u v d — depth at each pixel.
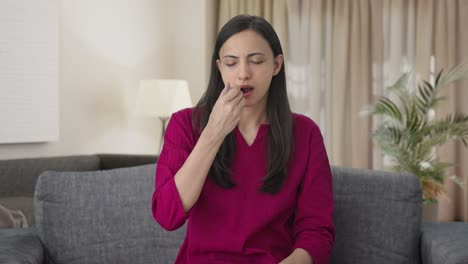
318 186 1.58
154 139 4.91
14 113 3.60
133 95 4.67
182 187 1.42
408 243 1.79
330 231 1.56
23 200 2.77
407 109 3.56
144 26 4.77
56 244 1.85
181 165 1.51
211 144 1.42
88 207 1.89
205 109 1.58
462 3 4.70
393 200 1.82
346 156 4.95
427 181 3.29
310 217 1.55
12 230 1.97
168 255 1.89
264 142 1.57
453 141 4.73
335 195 1.85
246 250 1.50
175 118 1.61
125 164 3.66
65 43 4.03
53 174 1.91
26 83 3.66
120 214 1.90
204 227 1.52
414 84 4.82
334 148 4.91
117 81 4.50
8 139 3.57
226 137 1.56
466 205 4.77
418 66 4.80
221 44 1.53
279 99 1.61
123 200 1.92
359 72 4.84
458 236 1.74
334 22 4.89
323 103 4.99
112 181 1.94
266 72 1.51
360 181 1.86
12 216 2.58
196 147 1.43
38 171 3.34
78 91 4.14
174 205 1.41
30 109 3.69
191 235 1.53
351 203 1.83
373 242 1.80
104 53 4.36
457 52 4.75
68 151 4.07
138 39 4.70
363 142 4.84
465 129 3.47
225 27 1.53
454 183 4.79
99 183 1.93
